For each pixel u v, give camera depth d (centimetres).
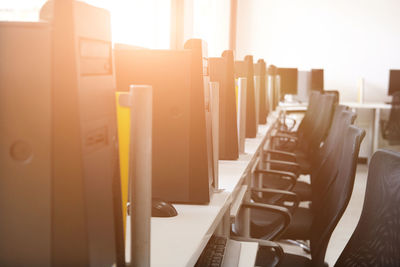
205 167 142
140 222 83
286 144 468
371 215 104
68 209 64
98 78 68
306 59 734
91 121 66
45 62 62
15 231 65
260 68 403
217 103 156
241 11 744
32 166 64
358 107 649
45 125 63
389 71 683
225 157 223
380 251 94
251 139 312
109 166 72
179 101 140
